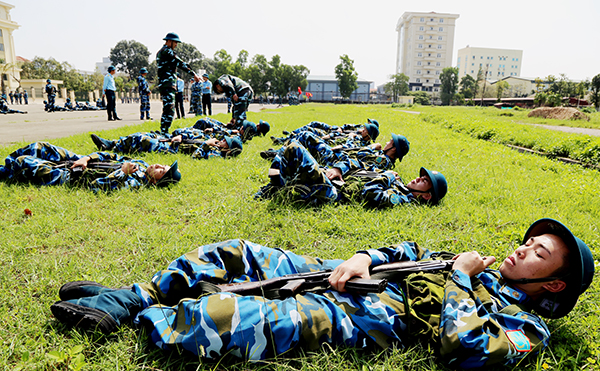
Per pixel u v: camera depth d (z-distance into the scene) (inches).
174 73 332.5
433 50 5113.2
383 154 222.8
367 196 158.4
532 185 213.3
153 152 245.3
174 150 255.6
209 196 168.7
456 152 322.3
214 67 4160.9
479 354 67.2
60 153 175.5
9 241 112.0
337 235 131.4
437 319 77.9
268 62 3169.3
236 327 67.6
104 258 106.3
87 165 172.9
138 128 398.0
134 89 2859.3
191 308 68.7
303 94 3371.1
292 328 71.2
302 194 154.9
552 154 353.7
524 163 293.9
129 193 162.2
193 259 84.3
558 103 1919.3
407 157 275.3
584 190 209.0
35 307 81.6
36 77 2603.3
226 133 313.6
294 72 3225.9
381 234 130.7
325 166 203.8
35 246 110.8
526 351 70.9
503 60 6309.1
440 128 591.8
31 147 171.2
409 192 168.1
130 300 75.9
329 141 289.6
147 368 68.4
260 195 163.8
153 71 3759.8
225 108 1254.9
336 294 79.4
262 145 308.5
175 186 177.0
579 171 280.5
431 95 4473.4
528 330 74.7
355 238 127.5
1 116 714.8
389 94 4232.3
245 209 146.9
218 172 208.2
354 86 3289.9
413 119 794.8
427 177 165.2
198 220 138.4
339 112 1067.9
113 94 587.8
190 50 3732.8
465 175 229.6
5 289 88.6
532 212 163.0
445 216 153.5
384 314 76.5
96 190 162.4
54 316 73.0
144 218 138.1
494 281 85.2
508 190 196.5
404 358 73.9
